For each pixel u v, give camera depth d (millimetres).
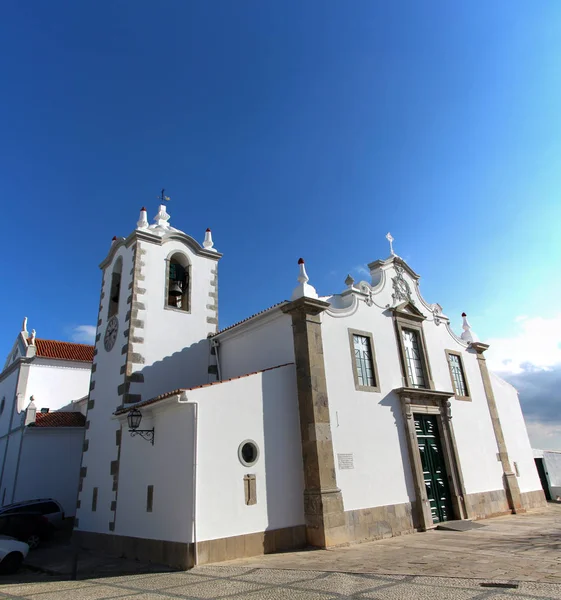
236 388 11820
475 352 20422
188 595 7266
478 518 16359
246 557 10516
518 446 20578
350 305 15242
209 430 10945
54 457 22625
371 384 14891
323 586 7273
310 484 12094
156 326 16203
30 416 22734
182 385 16031
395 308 16719
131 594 7672
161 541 10719
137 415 12234
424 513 14273
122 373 15141
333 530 11648
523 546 10281
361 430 13742
